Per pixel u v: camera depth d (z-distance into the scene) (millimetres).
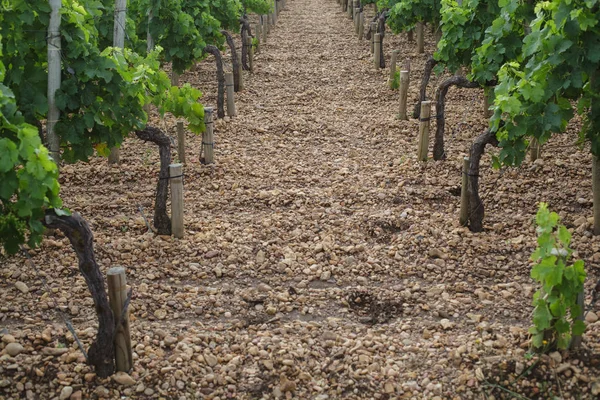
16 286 5770
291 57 17109
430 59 10867
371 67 15547
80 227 4266
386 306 5656
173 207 6789
